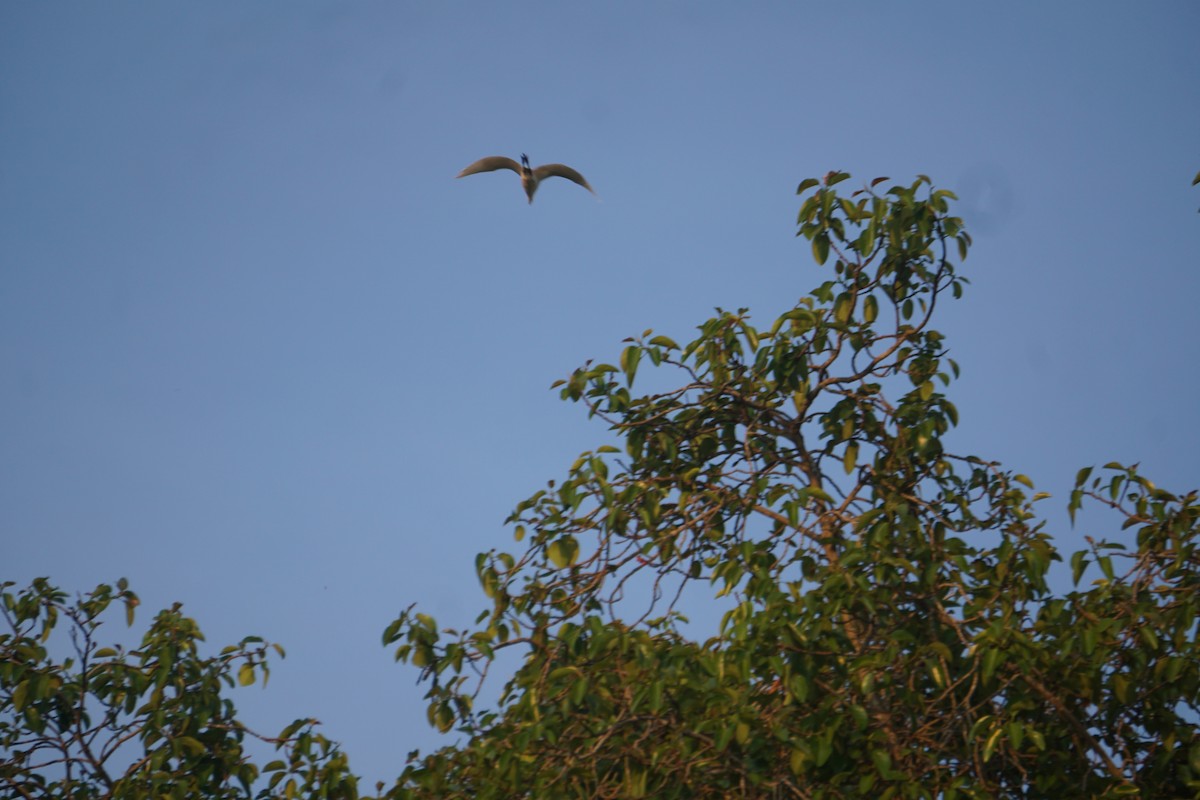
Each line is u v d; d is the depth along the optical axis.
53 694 14.25
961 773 12.02
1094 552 12.52
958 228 14.35
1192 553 12.29
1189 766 11.79
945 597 13.23
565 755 12.11
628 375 14.50
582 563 13.91
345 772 13.48
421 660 13.10
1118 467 12.86
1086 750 12.32
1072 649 12.00
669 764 11.64
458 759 12.84
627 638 12.08
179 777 14.16
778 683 12.16
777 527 14.31
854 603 12.21
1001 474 14.48
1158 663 11.88
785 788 11.70
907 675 12.30
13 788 14.12
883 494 14.20
